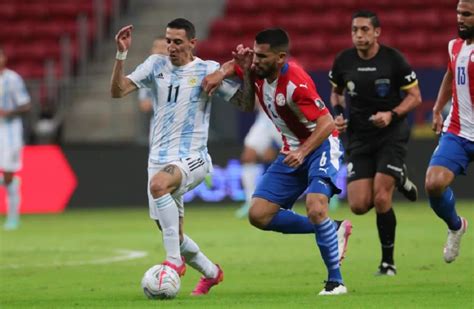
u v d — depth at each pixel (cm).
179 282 2969
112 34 9106
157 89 3117
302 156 2945
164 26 9125
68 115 8312
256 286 3334
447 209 3362
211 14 9312
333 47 8831
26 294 3203
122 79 3072
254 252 4497
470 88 3316
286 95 2991
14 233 5816
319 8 9250
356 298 2878
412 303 2750
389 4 9175
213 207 7394
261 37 2947
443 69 7088
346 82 3734
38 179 7506
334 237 3000
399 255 4222
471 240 4722
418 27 8975
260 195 3178
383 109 3709
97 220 6625
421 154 7200
